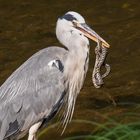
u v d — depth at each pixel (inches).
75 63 515.8
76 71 518.6
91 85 621.9
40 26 772.6
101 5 816.9
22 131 512.1
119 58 676.7
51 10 815.7
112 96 595.8
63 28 518.9
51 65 512.1
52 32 753.6
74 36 516.4
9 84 510.6
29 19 794.8
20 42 732.7
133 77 631.8
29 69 511.5
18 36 748.6
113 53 689.0
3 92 509.4
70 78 518.9
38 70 510.3
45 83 509.4
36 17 799.7
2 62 684.7
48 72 510.6
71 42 516.4
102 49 499.8
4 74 653.9
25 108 505.0
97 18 780.6
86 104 583.5
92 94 603.2
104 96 597.3
